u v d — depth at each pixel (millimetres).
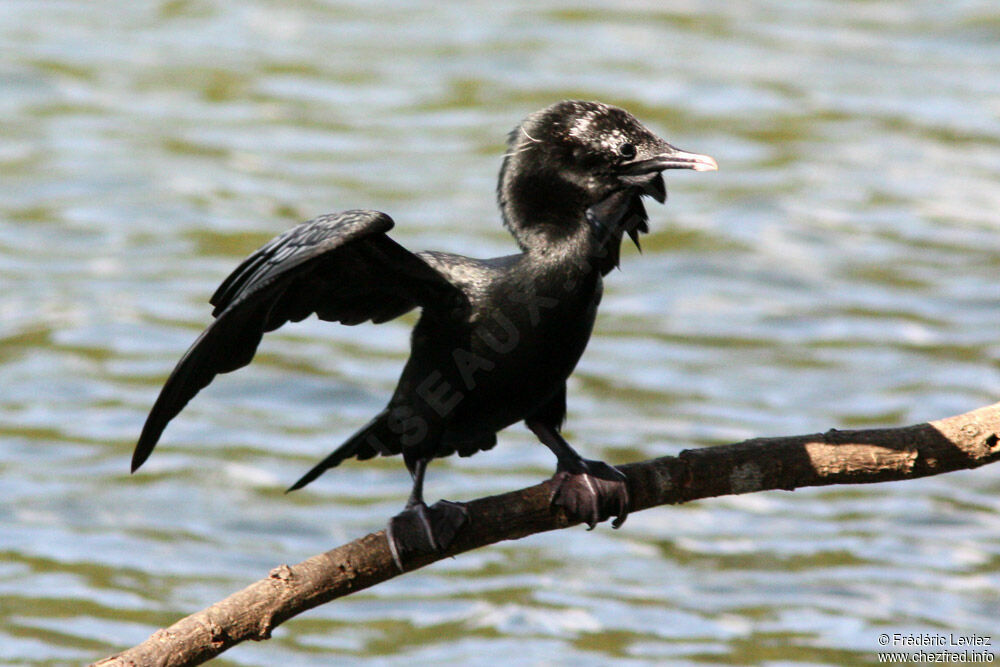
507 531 7473
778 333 16516
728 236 18828
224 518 12914
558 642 11273
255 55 24547
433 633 11523
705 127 21688
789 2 27203
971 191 19953
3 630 11180
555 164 7562
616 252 7973
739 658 11047
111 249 18016
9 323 16188
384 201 19281
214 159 20594
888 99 22844
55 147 20844
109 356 15555
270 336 16562
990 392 15008
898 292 17391
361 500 13320
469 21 26062
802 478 7449
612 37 25281
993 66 24188
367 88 23188
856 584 12016
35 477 13383
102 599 11633
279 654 11195
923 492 13578
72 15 26125
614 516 7504
